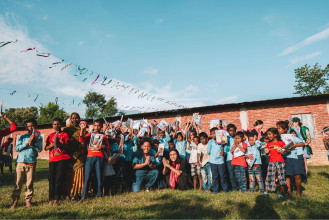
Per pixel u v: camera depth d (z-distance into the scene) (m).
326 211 3.62
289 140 4.71
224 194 4.95
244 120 12.85
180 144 6.69
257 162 5.09
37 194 5.45
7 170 11.52
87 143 5.15
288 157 4.72
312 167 9.69
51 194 4.42
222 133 5.37
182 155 6.53
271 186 4.70
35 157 4.54
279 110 12.25
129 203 4.30
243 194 4.84
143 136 6.51
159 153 5.86
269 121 12.34
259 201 4.18
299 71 25.34
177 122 8.62
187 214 3.54
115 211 3.77
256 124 6.35
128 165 5.88
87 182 4.65
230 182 5.93
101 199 4.66
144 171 5.69
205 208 3.84
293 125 6.07
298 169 4.59
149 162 5.68
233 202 4.17
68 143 4.75
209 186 5.50
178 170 5.77
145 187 5.77
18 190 4.34
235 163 5.25
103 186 5.34
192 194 4.93
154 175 5.70
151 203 4.28
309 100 11.77
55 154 4.53
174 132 7.56
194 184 6.00
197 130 7.22
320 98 11.57
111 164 5.36
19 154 4.41
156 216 3.46
